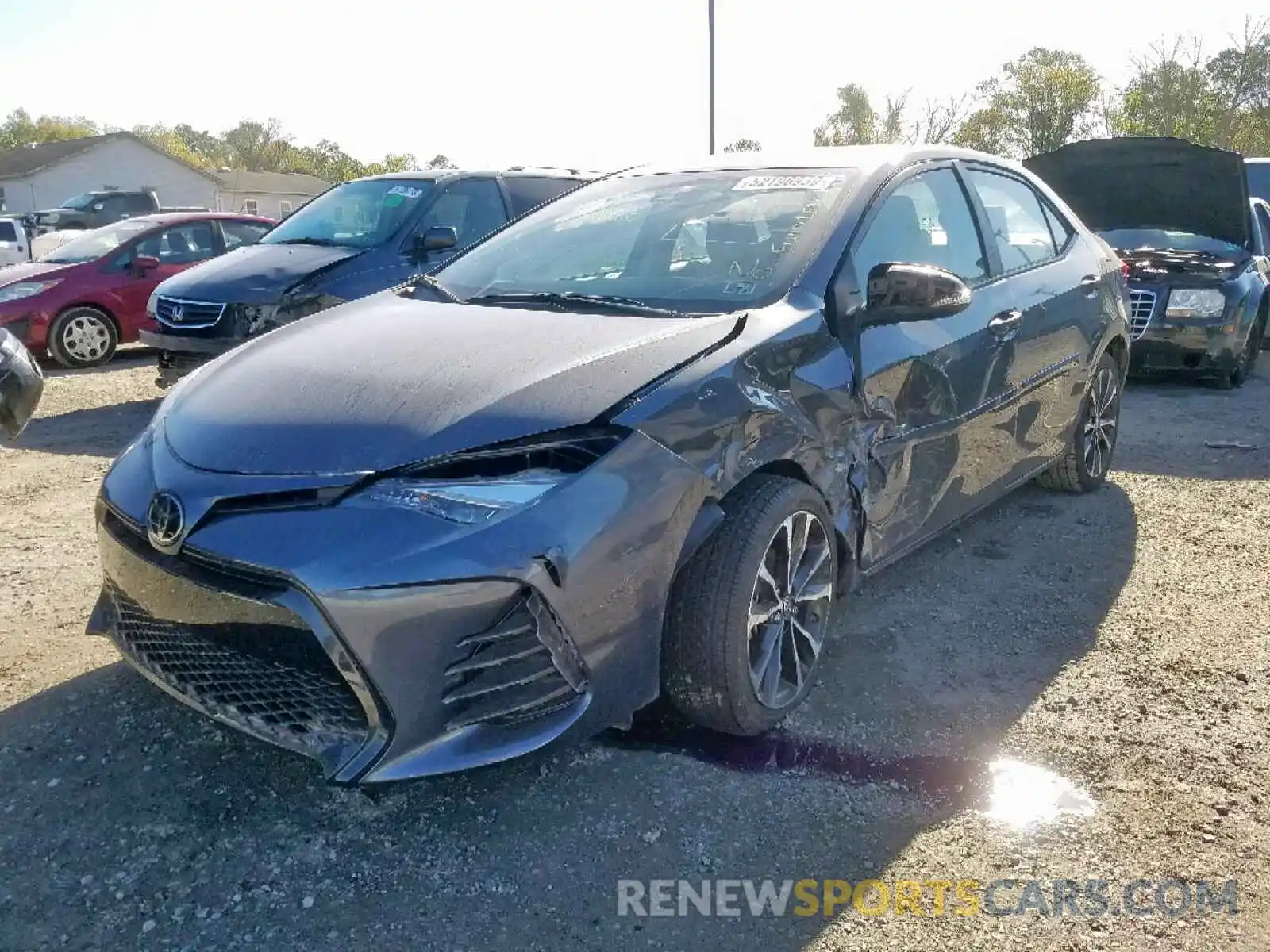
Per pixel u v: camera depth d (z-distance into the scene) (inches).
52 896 93.3
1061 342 178.9
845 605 156.4
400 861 98.1
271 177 2428.6
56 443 266.1
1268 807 106.4
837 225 134.9
